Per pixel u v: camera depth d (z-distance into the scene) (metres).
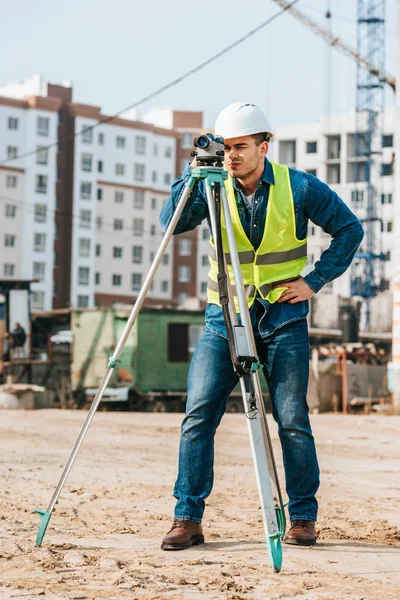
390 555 6.00
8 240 127.00
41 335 39.38
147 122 151.38
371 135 107.50
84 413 25.83
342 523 7.46
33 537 6.46
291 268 6.16
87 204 133.50
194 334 36.97
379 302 75.50
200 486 6.23
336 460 13.36
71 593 4.72
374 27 104.06
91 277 133.62
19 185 128.00
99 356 36.31
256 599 4.64
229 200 6.08
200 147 5.77
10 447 13.96
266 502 5.09
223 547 6.15
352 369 35.72
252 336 5.57
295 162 135.25
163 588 4.84
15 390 28.88
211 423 6.25
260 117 6.04
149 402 36.06
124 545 6.23
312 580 5.12
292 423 6.25
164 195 144.38
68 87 135.62
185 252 142.75
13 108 128.38
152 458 12.93
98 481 10.04
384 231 129.12
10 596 4.66
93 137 134.00
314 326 50.59
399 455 14.20
